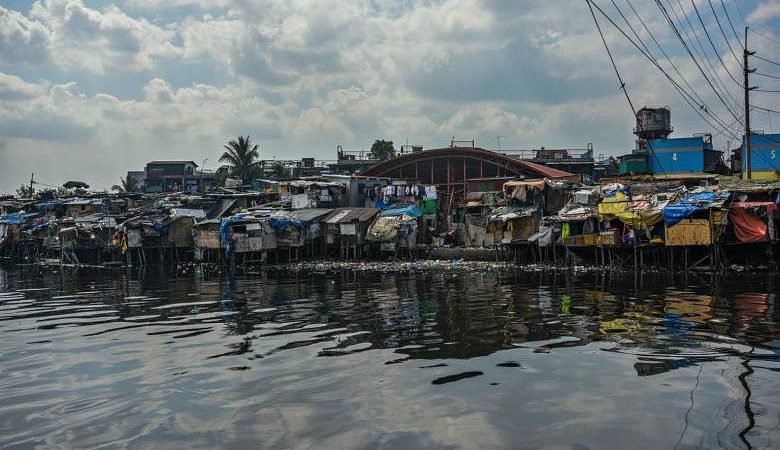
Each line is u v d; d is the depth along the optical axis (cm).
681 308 1853
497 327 1603
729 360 1173
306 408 941
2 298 2630
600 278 2927
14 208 7019
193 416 917
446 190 5872
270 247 4531
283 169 7650
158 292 2781
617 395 968
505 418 875
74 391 1067
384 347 1374
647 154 5356
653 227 3203
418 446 776
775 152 4547
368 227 4659
